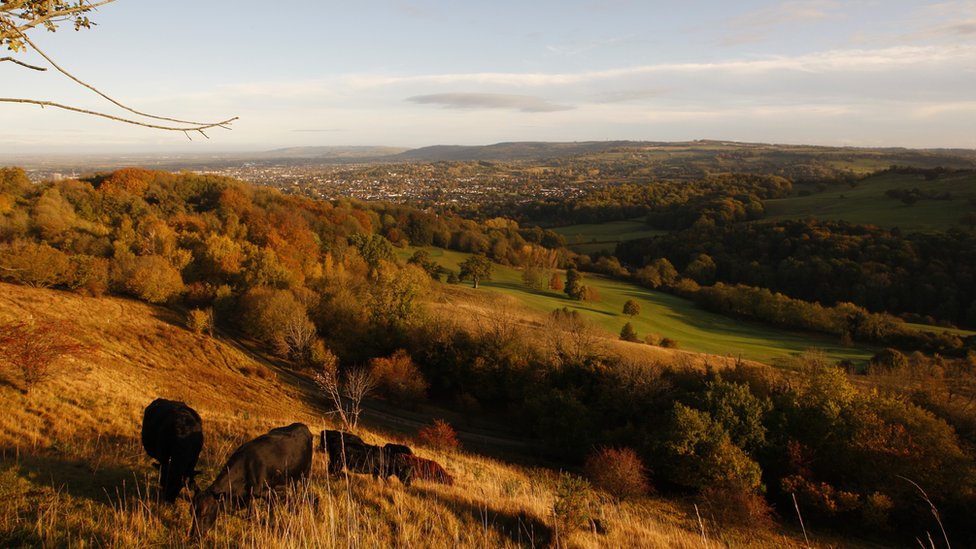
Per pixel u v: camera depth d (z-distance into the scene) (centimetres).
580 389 4031
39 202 6469
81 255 4797
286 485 761
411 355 4822
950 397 3697
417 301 5641
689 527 1825
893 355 4972
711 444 2745
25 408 1457
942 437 2791
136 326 4266
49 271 4334
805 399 3266
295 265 6391
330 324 5169
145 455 975
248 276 5497
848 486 2753
